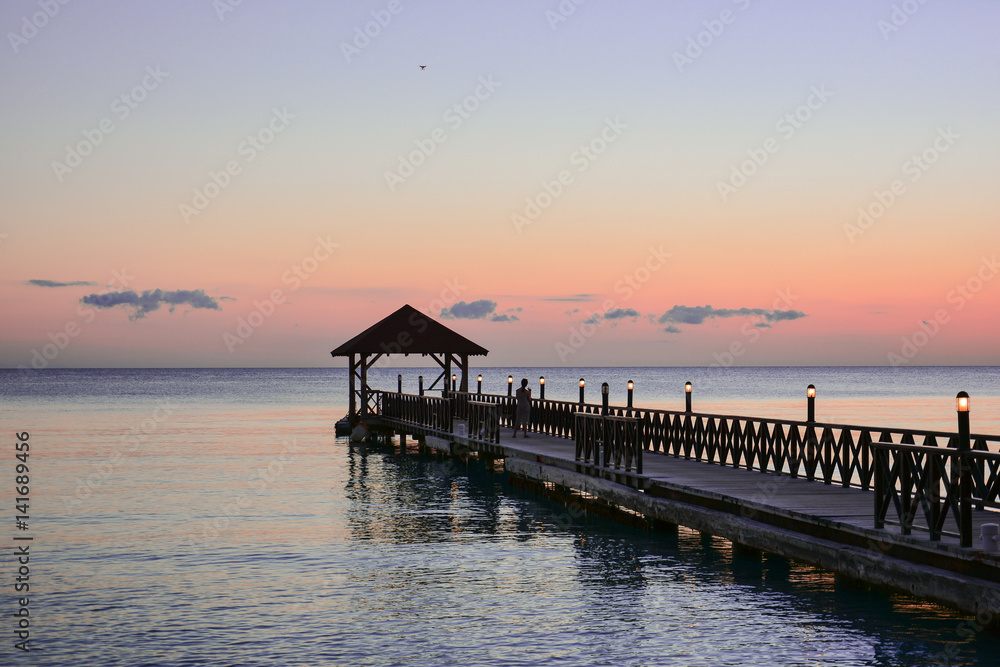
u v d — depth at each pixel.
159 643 11.68
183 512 22.25
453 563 16.17
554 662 10.84
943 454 10.75
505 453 26.42
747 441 19.61
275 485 27.45
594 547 17.38
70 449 39.84
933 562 10.84
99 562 16.48
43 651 11.38
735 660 10.80
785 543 13.17
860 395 107.38
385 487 26.84
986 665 10.36
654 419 24.02
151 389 140.88
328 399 102.94
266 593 14.15
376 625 12.38
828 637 11.52
